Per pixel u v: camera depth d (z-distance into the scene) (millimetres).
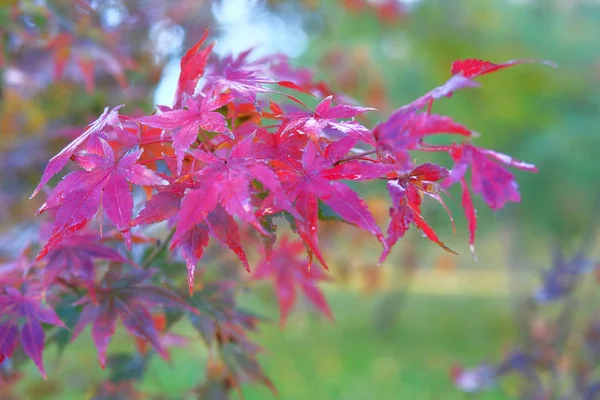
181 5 2771
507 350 3119
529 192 8328
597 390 2703
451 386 6445
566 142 7699
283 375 6691
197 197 844
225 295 1503
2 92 2633
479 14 6875
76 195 917
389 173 1021
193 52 1121
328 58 3805
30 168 2824
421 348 8297
